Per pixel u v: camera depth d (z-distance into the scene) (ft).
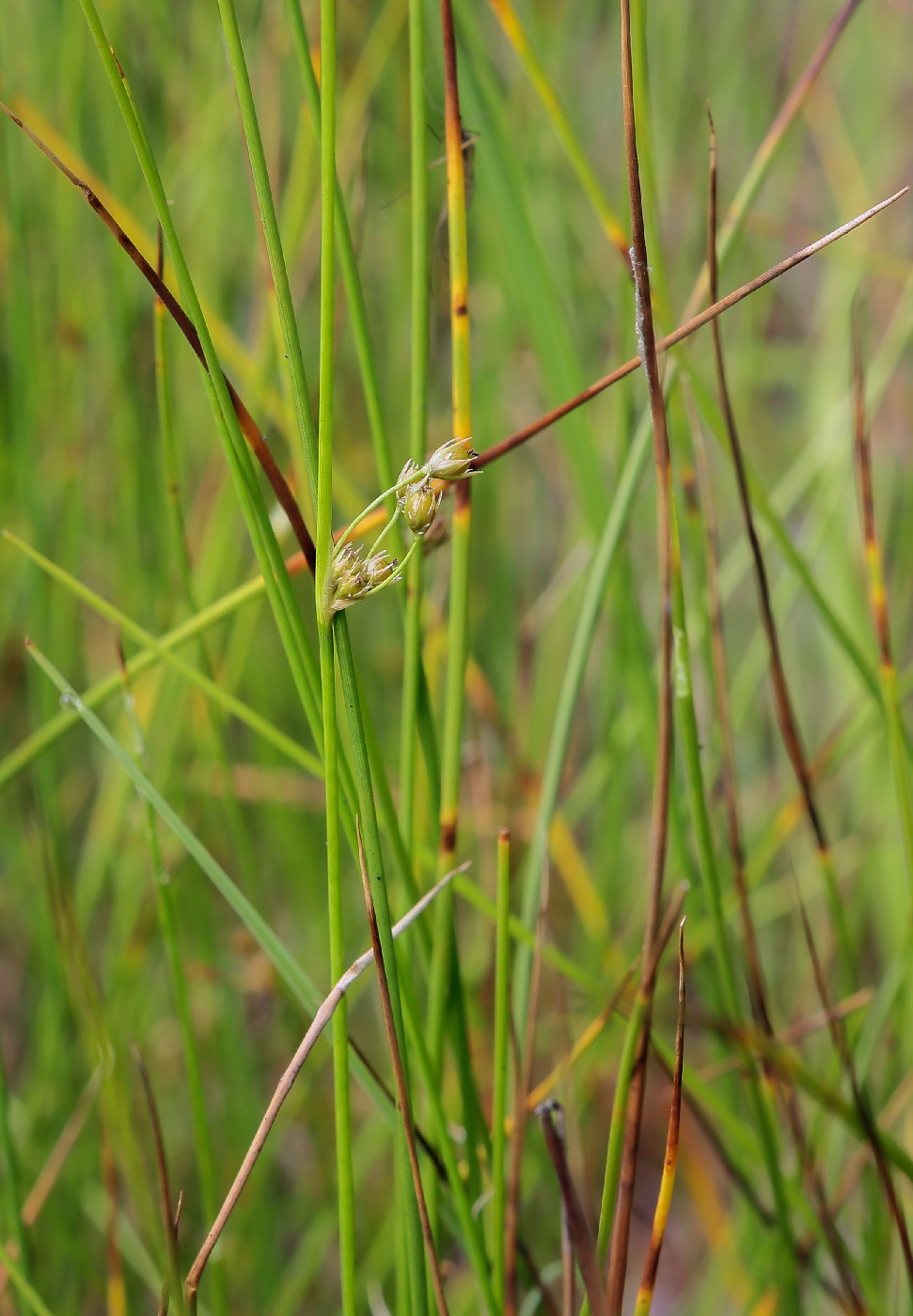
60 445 2.03
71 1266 1.77
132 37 2.05
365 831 1.13
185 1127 2.12
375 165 2.14
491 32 2.10
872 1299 1.40
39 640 1.88
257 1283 1.85
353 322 1.18
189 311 1.12
